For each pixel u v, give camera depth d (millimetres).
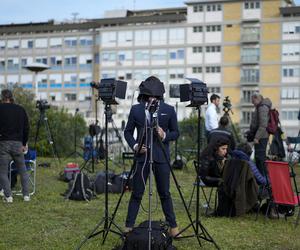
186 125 17703
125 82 5277
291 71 42188
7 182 7324
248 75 43188
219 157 6676
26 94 18531
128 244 4465
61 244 5105
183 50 44906
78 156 16922
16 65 50625
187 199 7953
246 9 43188
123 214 6605
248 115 43031
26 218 6305
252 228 5914
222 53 43906
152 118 4617
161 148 4922
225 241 5285
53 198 7785
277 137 10289
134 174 4980
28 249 4926
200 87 5066
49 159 14906
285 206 6535
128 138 5012
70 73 49250
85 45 48938
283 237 5504
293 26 42062
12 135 7129
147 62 45906
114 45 46844
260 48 42906
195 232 5090
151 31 45844
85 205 7242
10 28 50562
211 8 44188
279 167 5996
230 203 6523
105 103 5203
